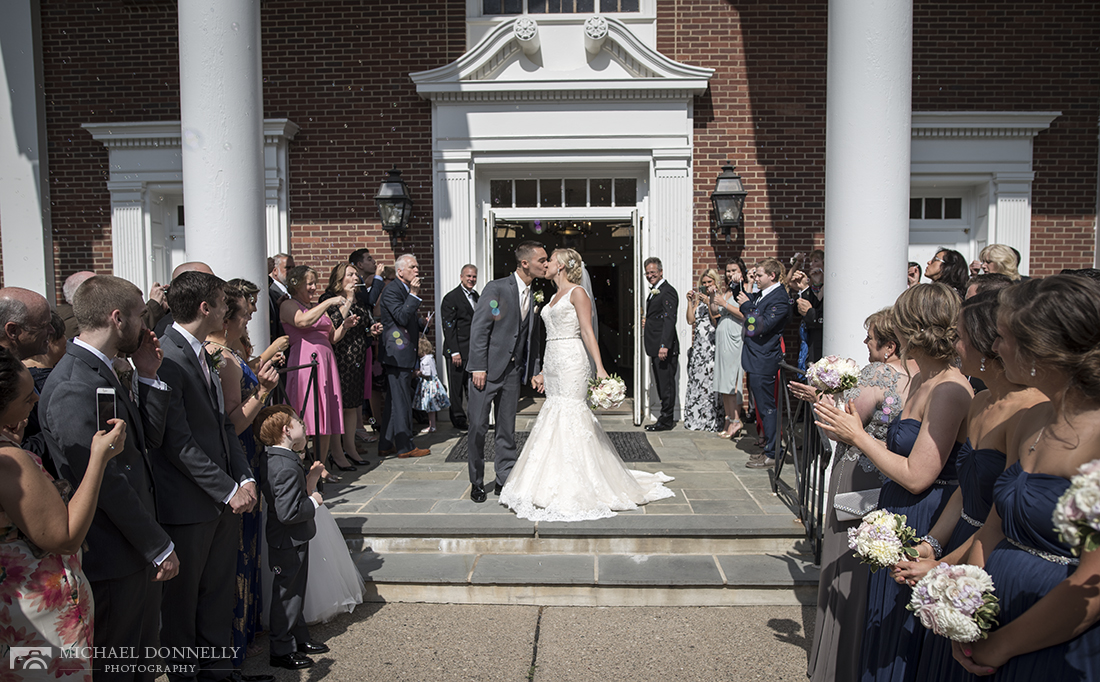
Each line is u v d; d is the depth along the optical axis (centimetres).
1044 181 756
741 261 755
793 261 716
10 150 773
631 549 416
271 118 767
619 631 350
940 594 166
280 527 313
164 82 770
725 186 723
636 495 471
